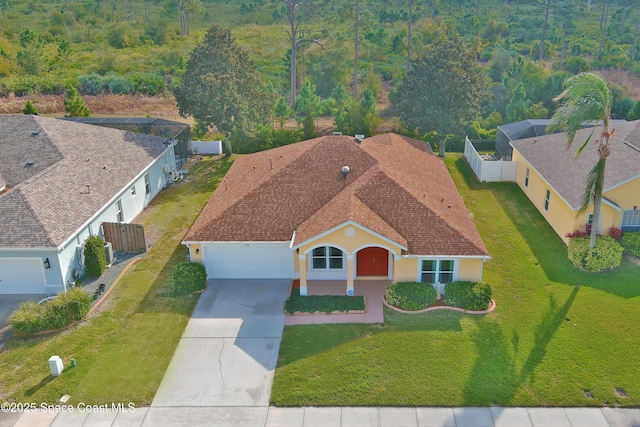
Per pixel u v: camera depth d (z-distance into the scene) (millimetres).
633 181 25656
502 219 30484
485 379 18078
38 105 51062
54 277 23109
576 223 26516
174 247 27562
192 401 17500
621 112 48625
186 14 83438
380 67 60969
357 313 21797
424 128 40500
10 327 21250
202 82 37188
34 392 17875
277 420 16688
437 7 86250
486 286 22156
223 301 22922
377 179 25062
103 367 19000
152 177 33656
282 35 75250
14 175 28188
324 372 18578
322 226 22219
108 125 40188
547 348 19547
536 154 33000
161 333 20828
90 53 69438
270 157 31312
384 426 16344
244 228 23984
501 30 73500
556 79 49844
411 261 22516
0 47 63875
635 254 25391
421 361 18953
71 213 24719
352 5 74000
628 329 20516
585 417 16594
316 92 57625
